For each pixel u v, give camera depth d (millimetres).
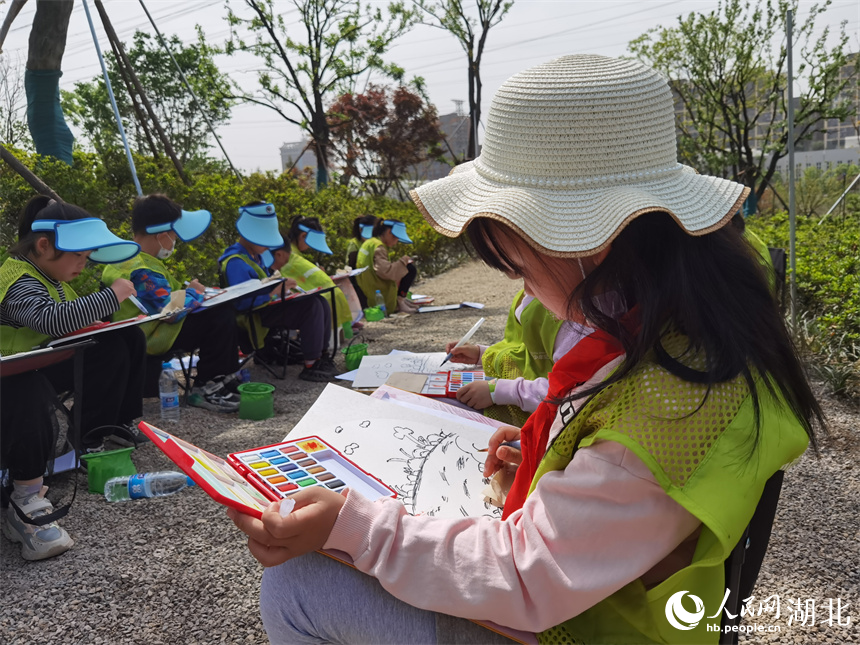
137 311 4133
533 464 1188
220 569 2582
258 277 5285
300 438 1446
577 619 1021
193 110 26953
